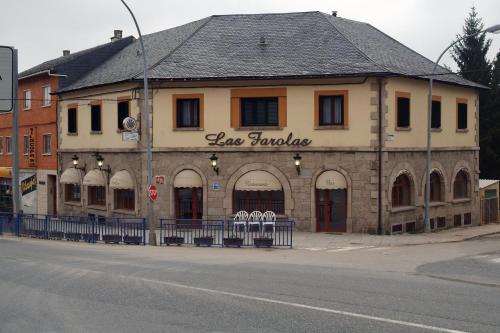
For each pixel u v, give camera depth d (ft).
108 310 33.96
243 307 34.09
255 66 88.84
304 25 97.81
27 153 131.44
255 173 87.86
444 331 28.37
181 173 90.43
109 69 108.58
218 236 76.48
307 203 86.79
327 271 48.91
